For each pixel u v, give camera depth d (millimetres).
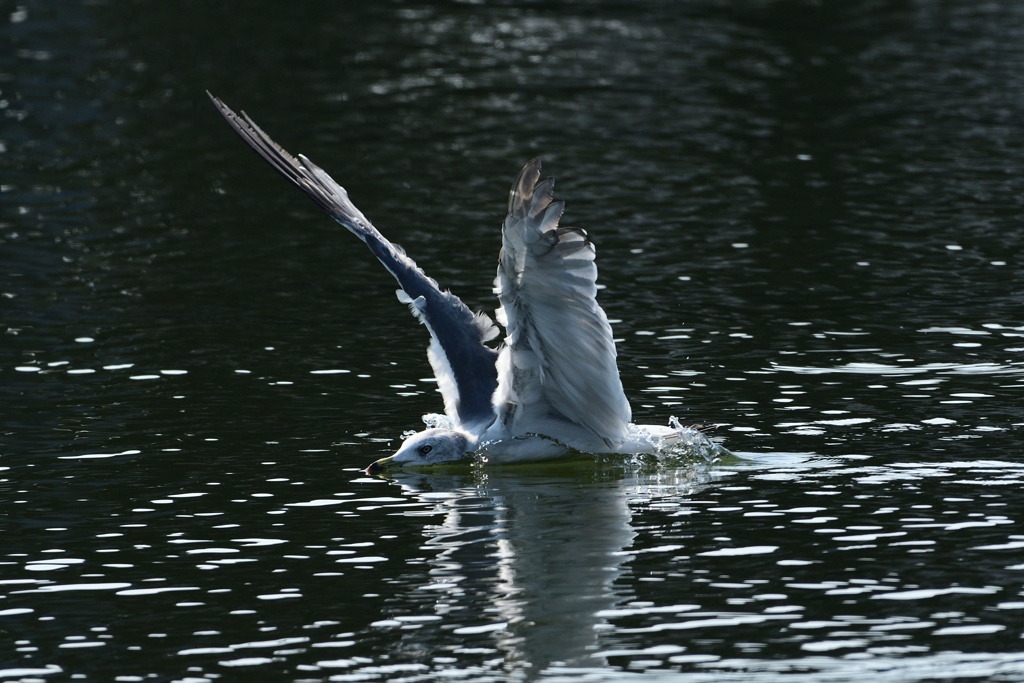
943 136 29172
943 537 11070
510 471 13211
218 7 45500
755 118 31047
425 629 9711
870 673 8906
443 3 46500
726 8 45250
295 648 9469
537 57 38062
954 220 22875
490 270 20484
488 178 26297
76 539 11438
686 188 25312
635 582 10414
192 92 34000
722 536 11273
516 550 11102
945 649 9195
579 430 13312
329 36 41094
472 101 33000
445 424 14023
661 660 9164
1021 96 32844
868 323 17547
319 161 27656
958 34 40750
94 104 32688
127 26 42281
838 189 25141
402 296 13703
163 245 22125
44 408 14789
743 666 9047
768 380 15414
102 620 9953
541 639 9508
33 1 45688
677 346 16781
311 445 13750
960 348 16391
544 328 12203
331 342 17312
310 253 21766
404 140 29344
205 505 12164
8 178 26375
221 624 9859
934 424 13859
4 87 34094
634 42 39969
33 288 19656
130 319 18266
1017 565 10492
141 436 13977
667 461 13227
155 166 27500
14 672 9211
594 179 26031
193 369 16188
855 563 10617
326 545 11281
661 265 20562
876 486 12266
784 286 19391
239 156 28344
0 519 11859
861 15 43812
